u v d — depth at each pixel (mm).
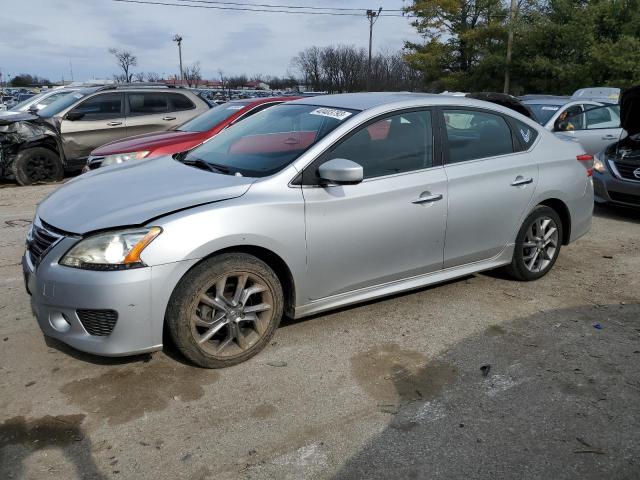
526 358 3580
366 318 4125
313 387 3219
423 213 3953
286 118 4215
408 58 35250
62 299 3012
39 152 9820
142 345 3070
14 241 6043
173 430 2818
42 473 2514
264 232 3297
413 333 3904
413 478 2502
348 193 3623
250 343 3459
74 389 3160
